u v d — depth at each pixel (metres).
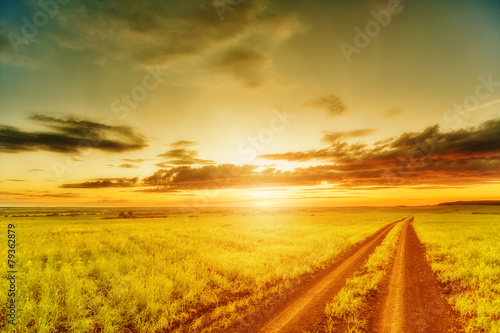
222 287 8.37
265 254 13.27
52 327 5.20
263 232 25.05
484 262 11.16
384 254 14.22
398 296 7.60
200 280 8.66
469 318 6.04
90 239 17.11
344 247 16.41
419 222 42.56
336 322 5.94
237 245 16.42
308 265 11.38
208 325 5.85
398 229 31.23
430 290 8.12
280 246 15.70
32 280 7.28
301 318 6.16
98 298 6.57
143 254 12.31
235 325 5.84
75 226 31.88
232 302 7.23
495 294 7.35
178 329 5.63
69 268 8.60
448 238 19.47
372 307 6.80
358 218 61.53
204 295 7.46
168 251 13.45
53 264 9.55
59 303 6.34
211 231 25.83
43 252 11.62
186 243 17.02
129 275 8.40
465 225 32.84
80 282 7.46
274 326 5.77
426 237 20.69
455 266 10.71
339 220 52.59
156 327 5.55
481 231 24.03
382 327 5.68
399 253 14.70
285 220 53.34
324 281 9.17
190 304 6.94
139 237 19.03
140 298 6.70
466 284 8.50
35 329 5.24
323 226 34.25
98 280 8.16
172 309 6.39
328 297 7.53
